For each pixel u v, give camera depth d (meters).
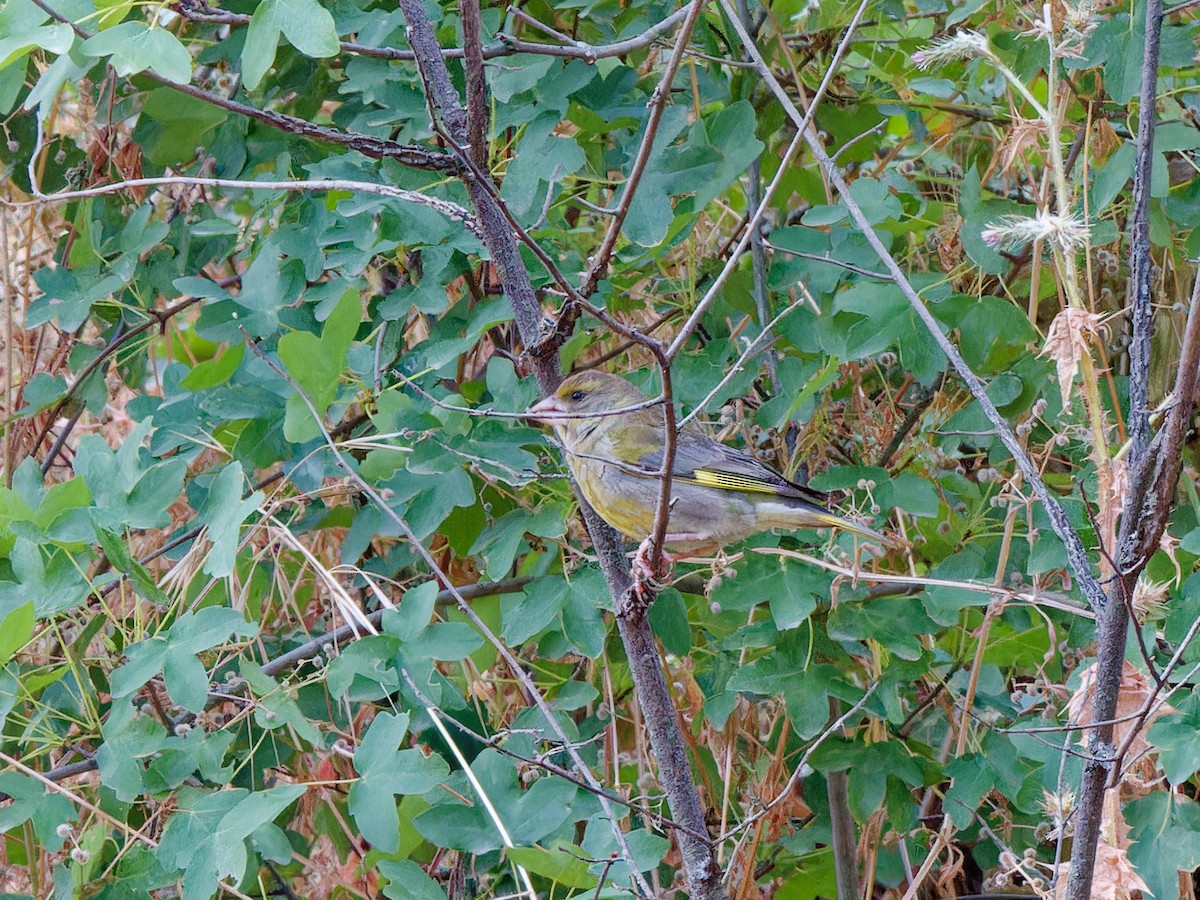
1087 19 3.83
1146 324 3.17
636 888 3.91
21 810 4.22
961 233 4.94
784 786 5.42
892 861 5.93
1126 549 3.16
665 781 4.03
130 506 4.46
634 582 3.95
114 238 5.53
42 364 6.22
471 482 5.02
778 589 4.78
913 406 5.76
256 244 5.55
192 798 4.32
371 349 5.24
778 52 5.86
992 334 4.96
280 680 5.32
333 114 5.73
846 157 6.05
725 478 5.11
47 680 4.39
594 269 3.79
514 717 5.57
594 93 5.30
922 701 5.59
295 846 5.53
